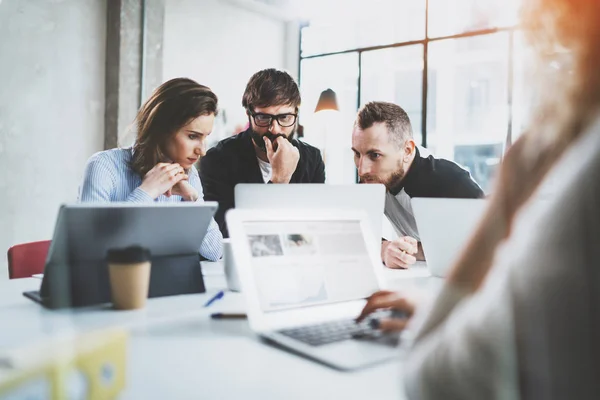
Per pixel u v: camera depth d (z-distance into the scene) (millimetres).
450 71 5148
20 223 3359
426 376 380
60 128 3574
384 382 613
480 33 4473
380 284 1008
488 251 442
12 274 1549
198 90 1762
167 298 1084
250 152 2188
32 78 3385
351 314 905
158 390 583
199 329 849
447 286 457
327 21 5566
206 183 2152
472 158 5656
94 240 950
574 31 378
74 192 3668
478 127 5520
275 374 641
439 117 5285
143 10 4012
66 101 3607
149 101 1805
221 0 4953
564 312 312
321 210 993
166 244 1070
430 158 1976
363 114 1831
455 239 1252
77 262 962
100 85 3850
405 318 799
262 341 782
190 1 4594
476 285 434
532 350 321
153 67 4117
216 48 4918
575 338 309
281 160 2033
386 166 1820
